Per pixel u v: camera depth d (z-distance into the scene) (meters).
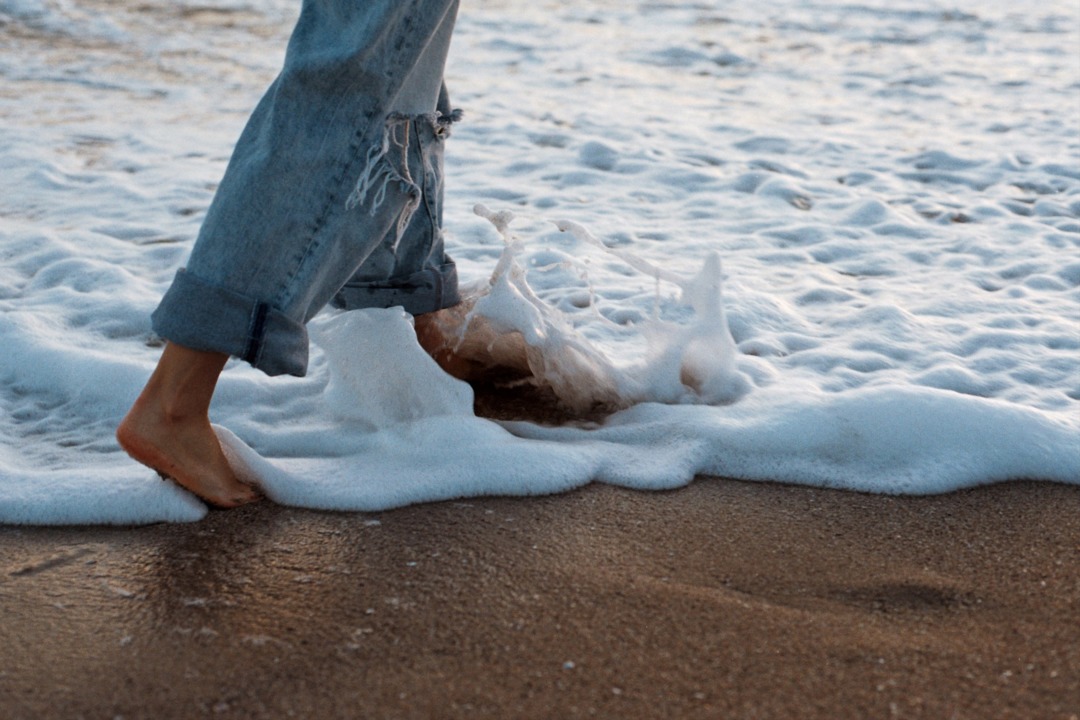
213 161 4.22
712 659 1.36
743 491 1.88
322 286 1.76
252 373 2.29
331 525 1.74
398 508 1.79
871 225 3.56
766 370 2.30
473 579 1.56
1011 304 2.78
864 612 1.48
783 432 1.98
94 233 3.31
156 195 3.73
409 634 1.42
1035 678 1.33
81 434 2.08
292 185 1.69
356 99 1.71
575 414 2.17
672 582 1.56
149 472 1.86
